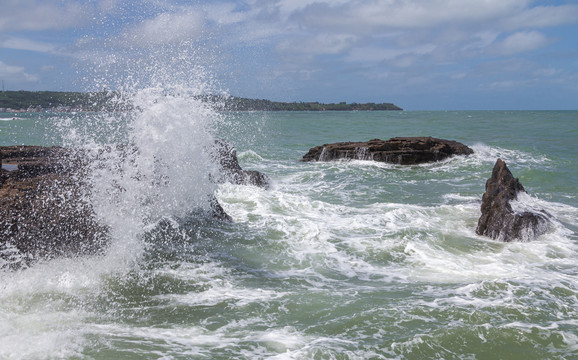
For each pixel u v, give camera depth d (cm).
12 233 579
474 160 1866
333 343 419
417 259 678
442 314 479
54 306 489
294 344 418
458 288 557
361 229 821
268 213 909
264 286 566
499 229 790
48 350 395
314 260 666
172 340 424
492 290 546
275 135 3238
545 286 561
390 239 766
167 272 601
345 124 4741
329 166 1748
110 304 503
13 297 502
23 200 639
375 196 1178
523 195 1009
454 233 816
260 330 447
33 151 1041
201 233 766
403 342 420
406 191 1256
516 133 3369
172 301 516
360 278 601
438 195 1201
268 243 734
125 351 400
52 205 645
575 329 452
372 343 421
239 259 663
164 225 772
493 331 443
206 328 451
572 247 743
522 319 470
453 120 5719
